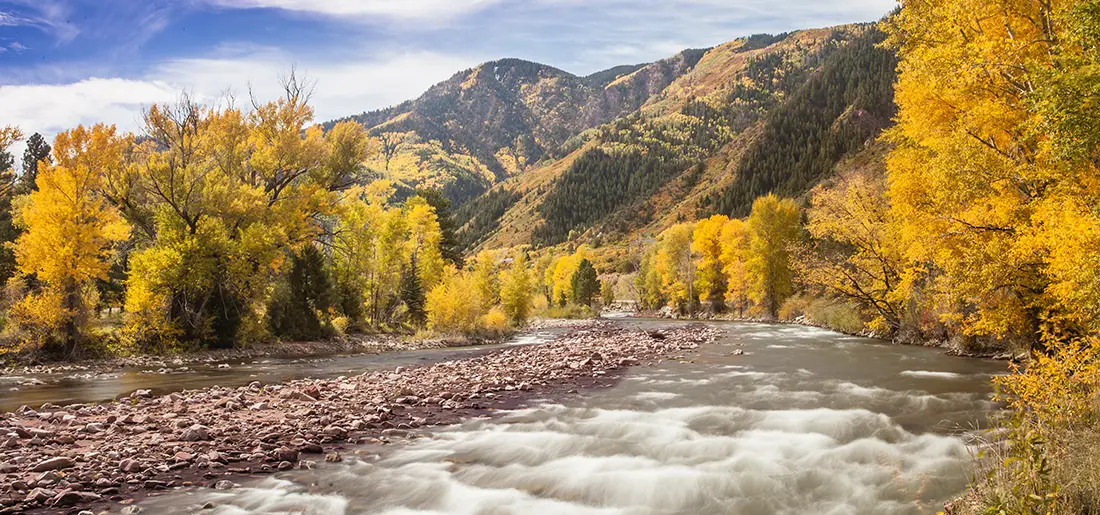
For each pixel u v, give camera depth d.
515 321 61.84
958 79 15.23
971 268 16.62
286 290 40.31
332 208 43.88
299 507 8.30
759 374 20.94
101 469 9.65
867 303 36.28
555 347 33.50
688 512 8.23
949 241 17.59
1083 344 11.48
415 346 41.47
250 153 42.28
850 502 8.41
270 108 42.97
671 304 92.69
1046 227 13.62
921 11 17.41
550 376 21.03
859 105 172.38
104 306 44.75
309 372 25.38
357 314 47.81
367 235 48.66
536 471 10.02
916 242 19.19
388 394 17.34
